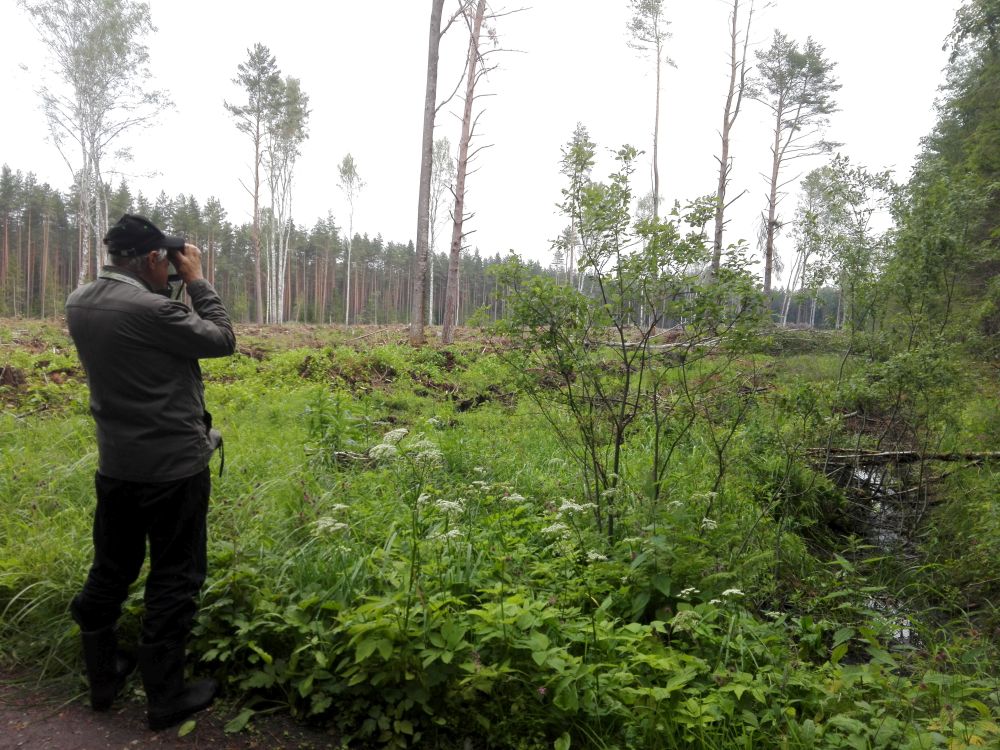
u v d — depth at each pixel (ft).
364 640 8.43
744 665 10.36
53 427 19.27
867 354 22.97
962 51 39.45
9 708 8.52
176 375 8.11
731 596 11.72
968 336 22.33
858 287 22.57
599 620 10.43
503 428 27.50
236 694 9.11
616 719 8.77
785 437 19.31
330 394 26.86
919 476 22.31
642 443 23.85
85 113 84.84
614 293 14.89
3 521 12.40
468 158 54.75
